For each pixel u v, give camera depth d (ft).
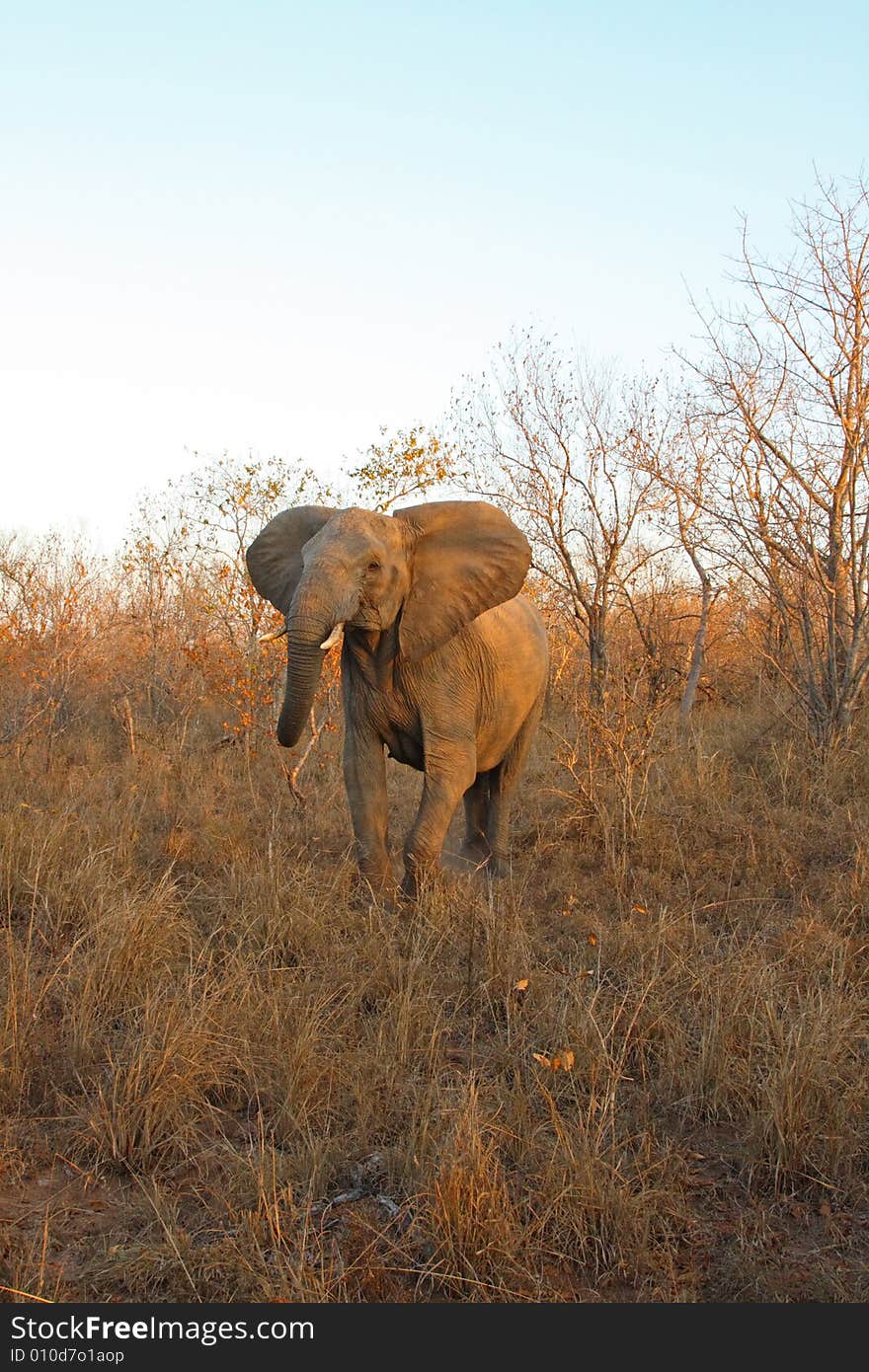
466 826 29.78
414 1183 13.23
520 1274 11.93
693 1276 12.18
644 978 18.72
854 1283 12.23
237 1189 13.23
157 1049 15.25
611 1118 14.11
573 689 48.32
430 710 24.58
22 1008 16.35
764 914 23.11
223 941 20.10
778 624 41.70
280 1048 15.92
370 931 20.89
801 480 35.45
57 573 47.19
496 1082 15.67
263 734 39.81
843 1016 17.10
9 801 29.37
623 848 27.02
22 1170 13.60
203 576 49.73
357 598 22.43
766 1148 14.29
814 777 32.01
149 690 48.57
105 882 21.83
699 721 44.80
